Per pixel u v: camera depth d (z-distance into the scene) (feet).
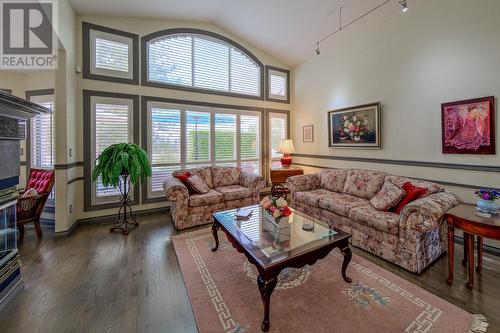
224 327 5.14
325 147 15.58
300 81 17.71
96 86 12.13
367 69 12.50
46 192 10.39
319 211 10.91
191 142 14.92
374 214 8.48
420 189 8.23
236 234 6.95
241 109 16.79
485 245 8.46
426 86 9.96
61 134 10.35
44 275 7.24
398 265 7.60
